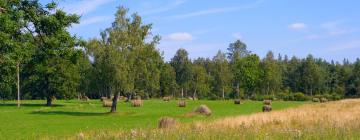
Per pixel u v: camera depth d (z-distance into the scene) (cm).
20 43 2106
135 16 6066
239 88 14875
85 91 11525
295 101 11738
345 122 2159
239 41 17738
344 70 16488
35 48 2173
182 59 16512
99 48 5975
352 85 15362
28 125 4384
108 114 6031
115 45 5981
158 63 6259
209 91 15962
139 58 6044
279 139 1491
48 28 2134
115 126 3947
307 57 17138
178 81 16375
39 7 2131
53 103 10106
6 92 10088
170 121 2891
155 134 1603
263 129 1942
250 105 8881
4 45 2000
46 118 5372
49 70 8838
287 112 4431
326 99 11219
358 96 15162
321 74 16325
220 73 15888
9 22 1948
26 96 11281
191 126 2212
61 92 9112
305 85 16512
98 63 6009
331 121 2394
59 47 2175
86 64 6512
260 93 14912
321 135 1532
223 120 3084
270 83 15150
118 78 5925
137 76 6081
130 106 8406
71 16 2184
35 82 9138
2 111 6869
